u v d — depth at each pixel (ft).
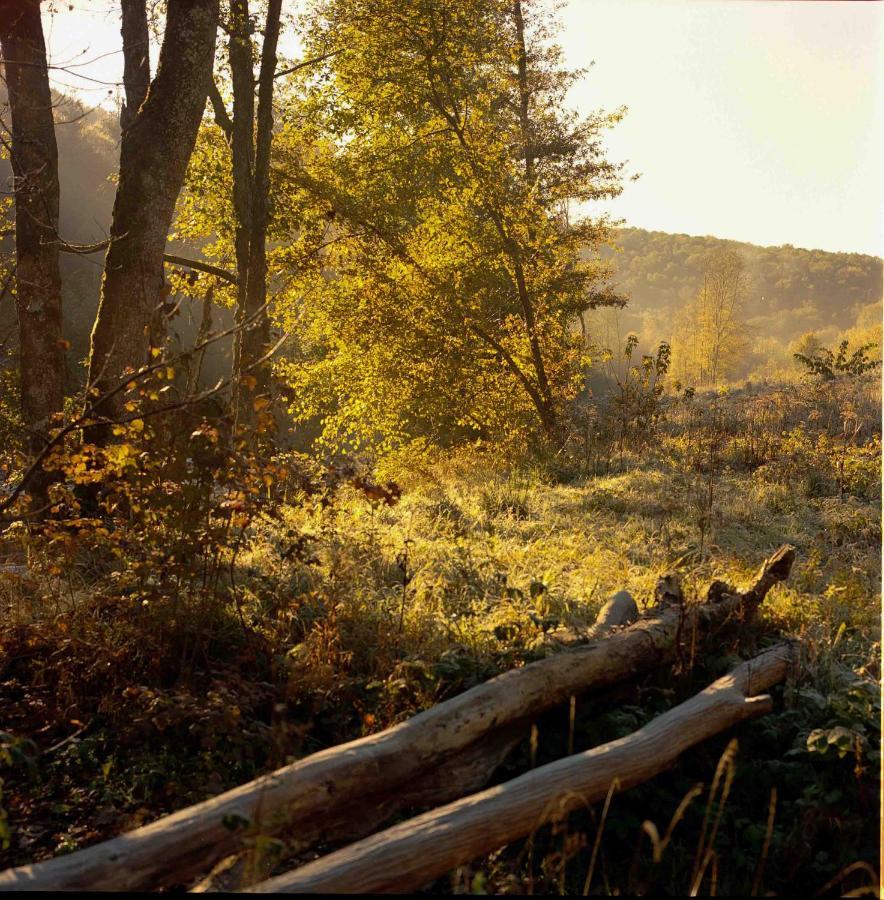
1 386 42.29
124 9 35.22
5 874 8.50
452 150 54.13
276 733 11.87
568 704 13.85
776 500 31.32
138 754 14.69
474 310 53.47
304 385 58.03
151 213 29.73
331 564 20.22
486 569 21.61
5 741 12.21
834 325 467.11
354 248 54.39
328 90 55.16
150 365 16.83
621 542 25.70
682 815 11.95
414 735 11.66
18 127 31.32
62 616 18.37
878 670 16.07
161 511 18.06
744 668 14.40
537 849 11.64
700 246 554.05
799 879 11.07
